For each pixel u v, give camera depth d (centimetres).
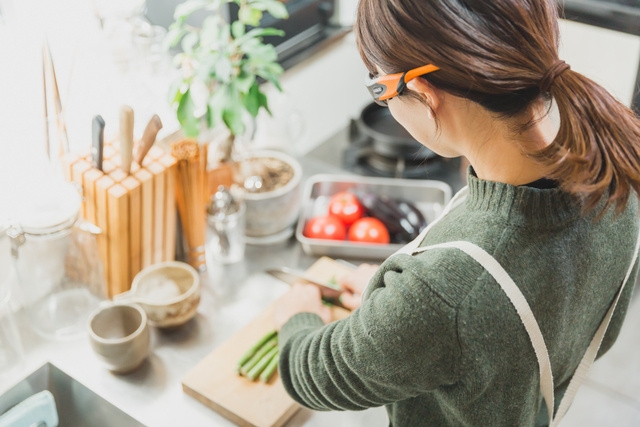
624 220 76
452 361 68
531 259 68
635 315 147
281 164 147
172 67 138
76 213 113
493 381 71
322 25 191
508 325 67
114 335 118
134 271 128
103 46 135
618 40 183
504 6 63
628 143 61
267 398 111
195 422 111
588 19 147
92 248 120
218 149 138
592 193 61
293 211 145
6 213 124
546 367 70
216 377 114
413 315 67
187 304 121
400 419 85
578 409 132
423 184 153
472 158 72
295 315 100
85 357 119
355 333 72
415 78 68
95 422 119
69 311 125
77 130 136
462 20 63
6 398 113
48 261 122
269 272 136
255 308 131
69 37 135
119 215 118
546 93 65
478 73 63
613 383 137
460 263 67
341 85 202
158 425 110
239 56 130
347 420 113
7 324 118
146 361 120
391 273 71
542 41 63
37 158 129
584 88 61
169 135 140
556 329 72
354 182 154
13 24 124
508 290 66
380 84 69
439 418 82
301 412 114
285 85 178
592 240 72
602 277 75
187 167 125
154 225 126
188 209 130
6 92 124
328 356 77
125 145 116
